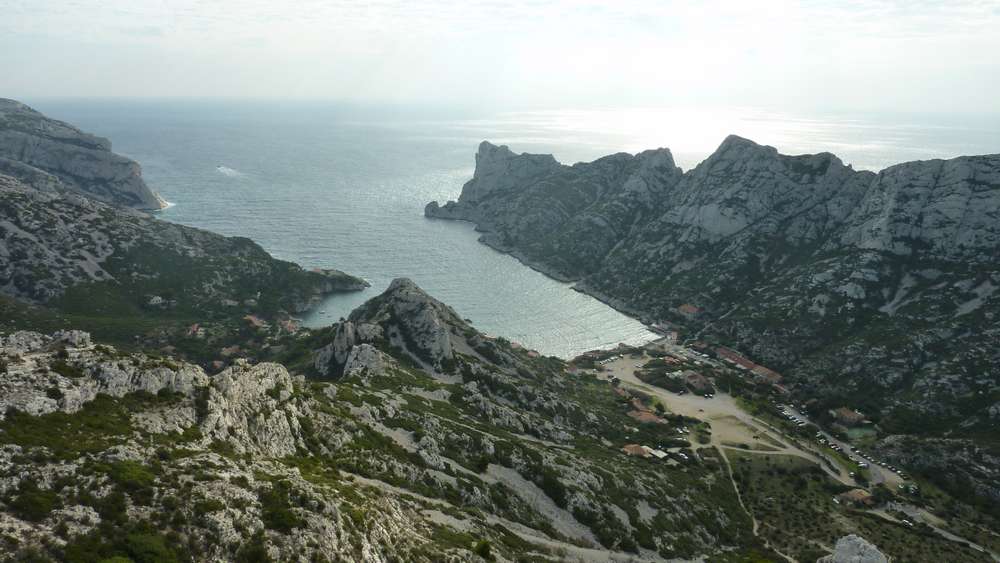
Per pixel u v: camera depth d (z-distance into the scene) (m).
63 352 52.84
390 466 79.44
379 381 125.06
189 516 39.44
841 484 138.25
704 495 123.94
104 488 38.28
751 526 117.62
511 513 87.25
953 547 112.62
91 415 46.91
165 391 55.50
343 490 57.09
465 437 104.88
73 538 33.62
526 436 128.25
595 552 85.31
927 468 146.12
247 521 41.62
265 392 74.75
